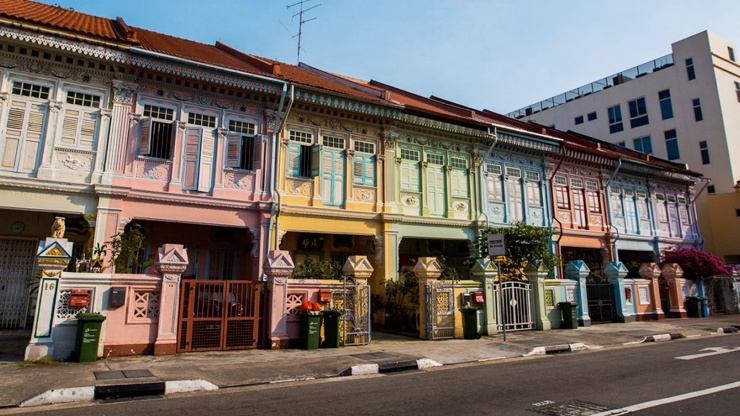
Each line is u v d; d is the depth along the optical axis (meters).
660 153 32.12
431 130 18.39
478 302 14.06
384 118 17.17
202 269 15.97
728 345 12.62
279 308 11.35
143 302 10.09
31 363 8.71
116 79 13.21
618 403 6.46
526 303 15.45
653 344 13.25
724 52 31.28
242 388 7.68
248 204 14.33
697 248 27.48
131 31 13.70
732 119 30.12
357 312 12.17
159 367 8.60
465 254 19.95
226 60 16.89
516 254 16.30
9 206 11.68
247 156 14.77
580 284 16.95
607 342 13.28
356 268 12.38
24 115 12.21
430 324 13.21
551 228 21.02
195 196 13.66
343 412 6.06
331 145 16.45
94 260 11.41
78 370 8.18
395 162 17.61
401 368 9.52
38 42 11.97
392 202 17.11
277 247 14.66
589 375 8.57
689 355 10.88
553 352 11.85
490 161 20.12
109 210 12.59
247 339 11.05
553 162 22.16
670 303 20.50
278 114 15.03
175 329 10.19
